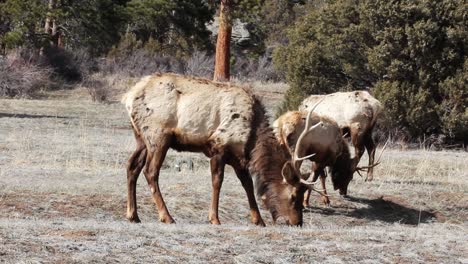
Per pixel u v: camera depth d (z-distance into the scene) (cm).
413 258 2020
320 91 6569
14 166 3888
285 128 3166
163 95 2645
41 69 8944
